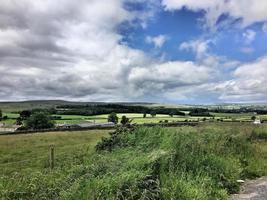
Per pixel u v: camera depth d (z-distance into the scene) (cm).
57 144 3372
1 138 4225
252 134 2175
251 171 1325
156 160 1002
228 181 1103
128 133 1510
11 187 885
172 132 1401
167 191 857
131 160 1026
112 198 755
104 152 1409
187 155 1155
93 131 4891
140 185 829
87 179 867
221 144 1505
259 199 975
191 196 873
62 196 806
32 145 3397
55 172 1082
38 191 884
